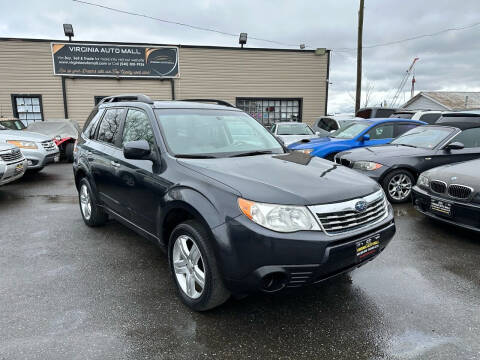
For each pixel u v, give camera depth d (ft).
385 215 8.94
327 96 54.44
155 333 7.73
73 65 47.67
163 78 50.06
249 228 7.13
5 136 25.91
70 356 6.92
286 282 7.28
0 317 8.20
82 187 15.14
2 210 17.85
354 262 7.89
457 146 18.61
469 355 7.06
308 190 7.72
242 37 51.26
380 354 7.13
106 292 9.48
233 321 8.24
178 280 8.93
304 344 7.44
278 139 12.50
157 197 9.44
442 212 13.92
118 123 12.55
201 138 10.71
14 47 46.03
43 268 10.90
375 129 25.70
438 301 9.13
